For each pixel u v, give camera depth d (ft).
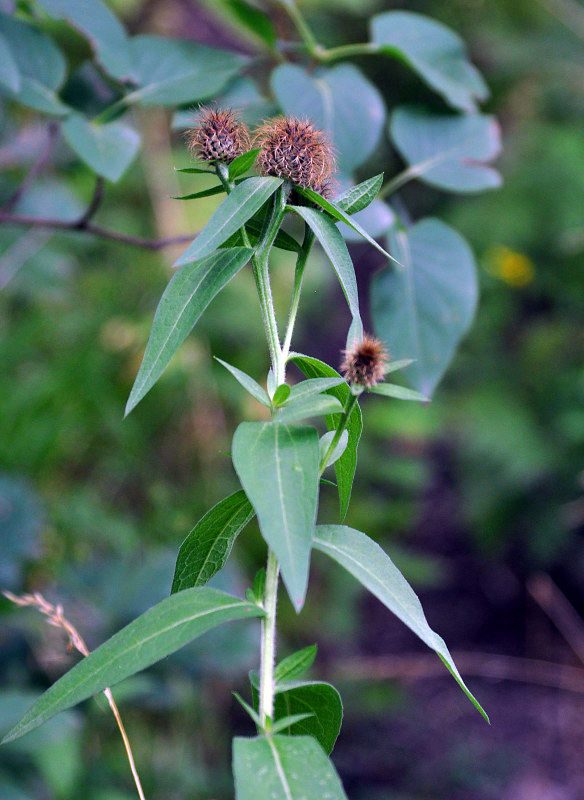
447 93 2.40
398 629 5.85
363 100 2.29
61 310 4.10
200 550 1.61
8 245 3.61
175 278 1.56
